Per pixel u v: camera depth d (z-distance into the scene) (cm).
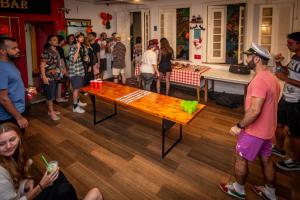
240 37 573
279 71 289
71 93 622
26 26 596
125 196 245
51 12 576
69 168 293
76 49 455
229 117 459
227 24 609
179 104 337
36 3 542
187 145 351
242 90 594
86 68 545
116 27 796
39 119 451
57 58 443
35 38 612
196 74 544
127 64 817
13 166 149
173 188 257
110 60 776
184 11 646
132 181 269
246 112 200
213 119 449
